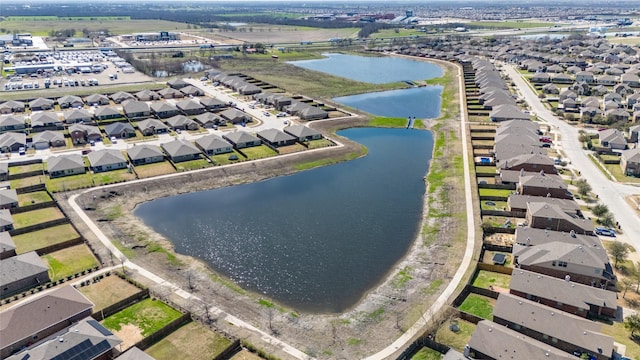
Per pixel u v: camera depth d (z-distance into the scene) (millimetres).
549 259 80188
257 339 68750
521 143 138875
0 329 62844
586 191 113625
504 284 81250
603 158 137750
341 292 81312
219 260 90875
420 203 115562
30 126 165000
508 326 68562
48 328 65875
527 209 101125
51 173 124312
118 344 63625
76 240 93938
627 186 119188
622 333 68188
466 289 79500
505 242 94312
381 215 109125
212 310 75438
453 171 131250
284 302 78750
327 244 96625
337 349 66938
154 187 120875
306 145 151250
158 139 155000
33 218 103688
